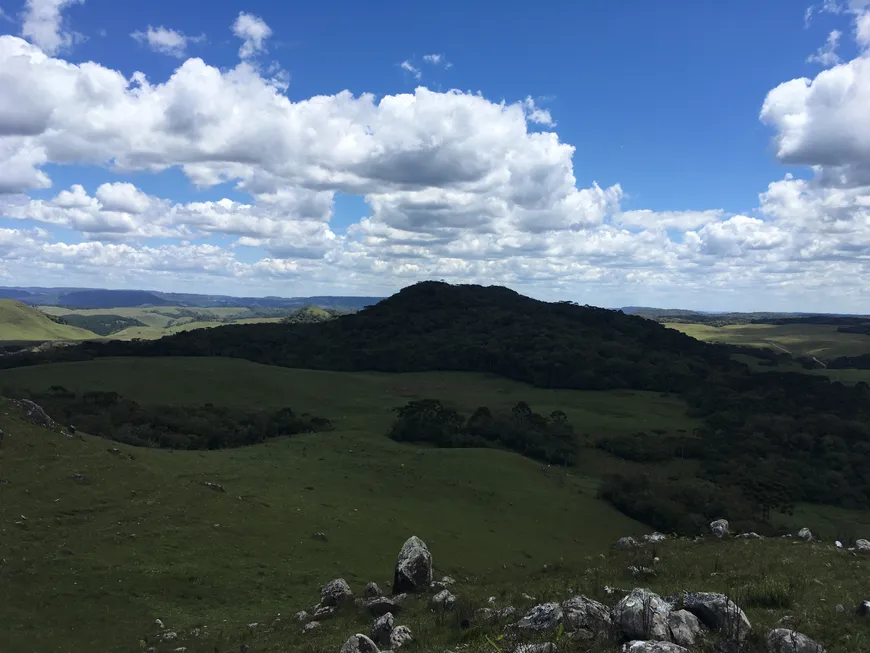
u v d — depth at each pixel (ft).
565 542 194.18
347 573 114.52
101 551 99.45
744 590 50.98
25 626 73.00
